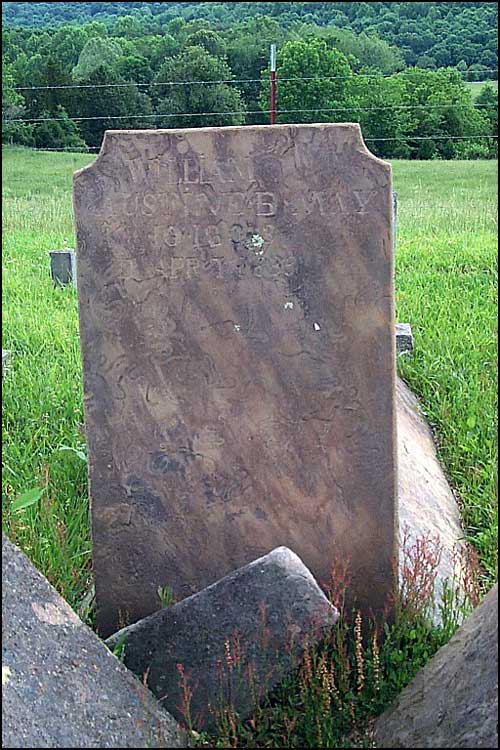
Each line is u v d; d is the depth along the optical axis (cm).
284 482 347
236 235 336
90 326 346
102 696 271
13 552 299
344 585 347
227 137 332
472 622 296
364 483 344
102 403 350
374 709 299
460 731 245
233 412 345
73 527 418
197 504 352
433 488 470
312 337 338
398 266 1009
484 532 438
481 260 1020
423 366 664
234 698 298
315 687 296
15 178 2278
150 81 2972
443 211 1530
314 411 342
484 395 590
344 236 331
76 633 287
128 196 338
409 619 334
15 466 483
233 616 305
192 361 344
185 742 279
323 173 329
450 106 2862
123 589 361
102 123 2764
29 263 1091
